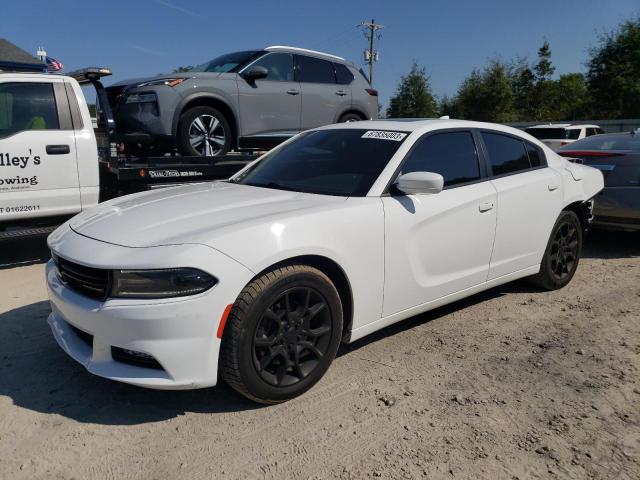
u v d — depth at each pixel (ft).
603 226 21.18
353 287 10.30
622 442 8.62
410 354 11.75
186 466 7.93
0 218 17.74
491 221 13.01
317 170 12.29
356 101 28.17
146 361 8.63
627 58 109.70
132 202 11.41
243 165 23.22
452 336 12.78
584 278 17.81
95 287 8.68
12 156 17.67
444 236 11.91
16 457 8.08
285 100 25.14
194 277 8.27
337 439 8.63
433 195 11.80
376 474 7.80
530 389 10.27
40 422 8.99
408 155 11.79
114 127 19.81
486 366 11.21
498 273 13.76
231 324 8.66
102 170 21.50
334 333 10.03
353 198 10.77
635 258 20.72
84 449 8.30
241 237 8.79
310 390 10.12
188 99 21.84
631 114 110.22
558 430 8.92
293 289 9.27
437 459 8.16
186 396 9.89
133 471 7.82
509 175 14.03
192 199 11.14
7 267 18.52
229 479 7.67
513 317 14.07
